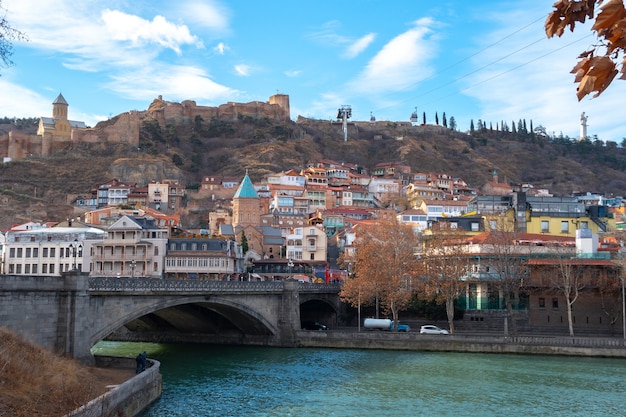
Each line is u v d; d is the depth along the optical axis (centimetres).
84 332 6094
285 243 18200
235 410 5388
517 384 6594
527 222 13762
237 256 15188
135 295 7250
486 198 14762
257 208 19662
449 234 11312
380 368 7675
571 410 5494
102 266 13962
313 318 12988
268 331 10306
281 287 10425
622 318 9888
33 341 5503
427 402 5762
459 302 11288
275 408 5484
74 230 14838
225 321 10750
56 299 5916
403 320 11638
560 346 8631
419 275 10806
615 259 9956
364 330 11312
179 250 14175
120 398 4516
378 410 5441
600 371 7362
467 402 5756
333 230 19562
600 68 649
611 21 641
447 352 9138
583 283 9875
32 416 3472
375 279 10438
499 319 10719
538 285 10206
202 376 7144
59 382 4353
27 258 14250
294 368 7744
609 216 14325
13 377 4009
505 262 9912
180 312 9919
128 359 6281
